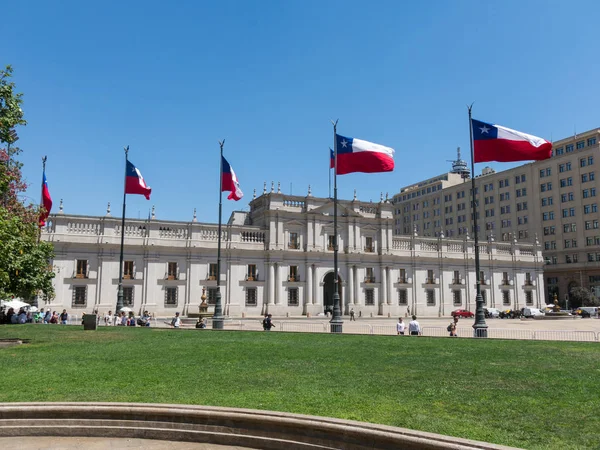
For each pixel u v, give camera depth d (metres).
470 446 8.28
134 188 46.81
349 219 75.69
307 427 9.73
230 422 10.37
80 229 60.72
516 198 111.69
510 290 87.06
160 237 64.62
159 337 28.33
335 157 36.97
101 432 10.60
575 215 99.69
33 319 48.38
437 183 135.75
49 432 10.58
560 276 101.25
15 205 35.12
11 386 13.65
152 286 63.22
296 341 26.27
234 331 33.88
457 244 84.19
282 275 70.88
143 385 13.88
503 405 11.96
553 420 10.74
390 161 36.66
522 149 31.12
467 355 20.77
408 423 10.34
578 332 35.44
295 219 72.88
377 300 76.50
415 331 33.38
